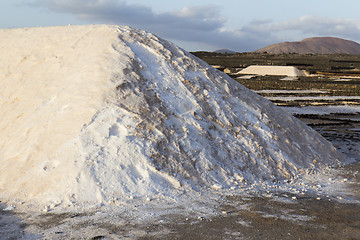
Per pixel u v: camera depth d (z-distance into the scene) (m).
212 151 8.03
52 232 5.12
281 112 11.07
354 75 53.47
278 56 106.50
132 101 8.02
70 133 7.34
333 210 6.21
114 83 8.23
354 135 15.84
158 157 7.25
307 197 6.95
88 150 6.96
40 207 6.07
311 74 56.72
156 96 8.47
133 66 8.91
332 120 21.03
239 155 8.34
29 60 10.23
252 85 38.44
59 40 10.73
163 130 7.79
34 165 6.98
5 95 9.35
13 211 5.93
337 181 8.34
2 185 6.83
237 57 99.12
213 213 5.91
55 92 8.64
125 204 6.17
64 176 6.55
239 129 9.05
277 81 42.25
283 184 7.98
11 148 7.68
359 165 10.23
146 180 6.80
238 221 5.59
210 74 10.23
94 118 7.54
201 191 7.00
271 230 5.27
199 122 8.50
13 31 12.50
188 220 5.59
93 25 11.31
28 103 8.70
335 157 10.62
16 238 4.95
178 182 6.99
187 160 7.53
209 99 9.30
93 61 9.05
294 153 9.55
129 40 9.91
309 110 24.84
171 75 9.33
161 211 5.93
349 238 5.06
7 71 10.16
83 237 4.96
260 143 9.03
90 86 8.32
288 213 6.00
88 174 6.55
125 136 7.34
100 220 5.53
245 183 7.68
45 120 7.94
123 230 5.19
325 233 5.21
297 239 4.99
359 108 26.67
